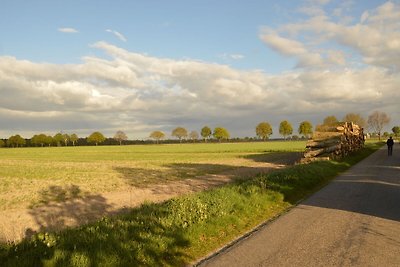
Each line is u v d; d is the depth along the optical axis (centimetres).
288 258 669
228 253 709
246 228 921
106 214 1352
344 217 1006
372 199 1285
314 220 976
